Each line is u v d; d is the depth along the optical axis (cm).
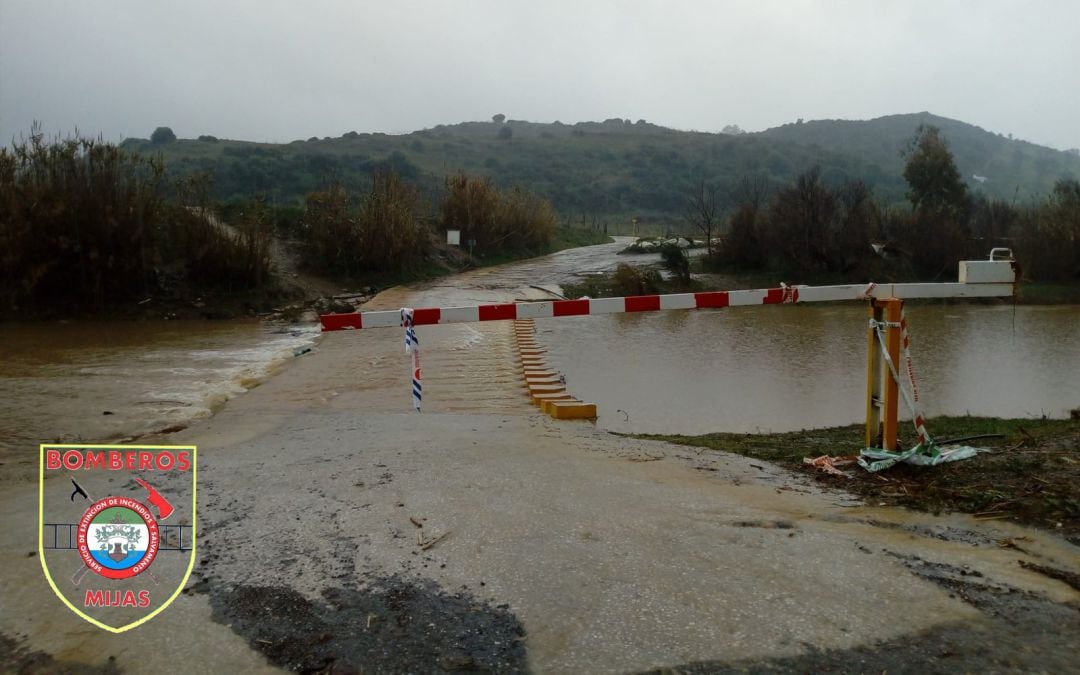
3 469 579
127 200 2120
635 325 2014
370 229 2792
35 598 331
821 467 542
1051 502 424
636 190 8775
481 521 411
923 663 271
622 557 362
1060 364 1439
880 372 541
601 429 804
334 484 491
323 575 348
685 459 586
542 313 580
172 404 923
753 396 1148
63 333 1802
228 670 274
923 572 346
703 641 287
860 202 2892
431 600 322
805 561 357
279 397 1000
